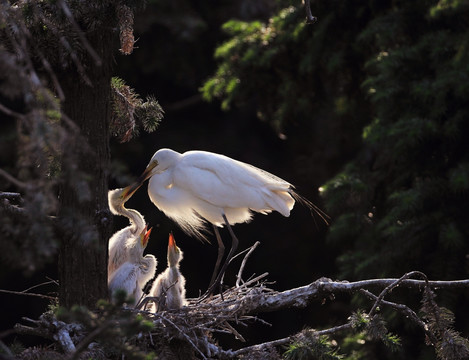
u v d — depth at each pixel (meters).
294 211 21.11
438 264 10.47
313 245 20.66
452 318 7.42
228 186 10.39
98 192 7.54
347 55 13.17
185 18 18.09
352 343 11.62
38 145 4.62
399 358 11.02
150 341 7.74
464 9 11.67
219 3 19.61
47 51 7.11
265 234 21.00
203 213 10.74
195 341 7.77
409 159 11.55
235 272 20.77
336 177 12.06
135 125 8.43
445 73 10.92
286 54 13.71
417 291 10.53
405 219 10.77
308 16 6.90
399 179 11.62
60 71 7.46
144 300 8.22
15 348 7.60
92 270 7.59
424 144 11.34
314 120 20.08
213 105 21.38
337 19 12.98
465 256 10.48
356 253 11.68
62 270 7.64
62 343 6.73
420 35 12.37
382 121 11.68
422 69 11.77
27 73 5.18
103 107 7.63
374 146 12.74
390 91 11.23
